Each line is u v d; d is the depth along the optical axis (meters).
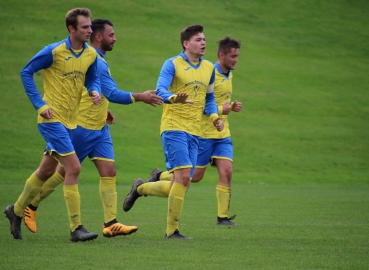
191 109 26.66
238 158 88.88
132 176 75.88
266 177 80.50
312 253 22.62
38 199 26.42
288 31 151.88
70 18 24.14
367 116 113.00
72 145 24.39
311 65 135.88
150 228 30.20
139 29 139.88
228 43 34.44
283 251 23.00
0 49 118.25
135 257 21.11
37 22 131.88
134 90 109.25
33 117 94.88
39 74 107.69
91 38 28.27
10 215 25.20
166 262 20.30
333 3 169.62
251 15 157.12
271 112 110.69
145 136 95.06
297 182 79.12
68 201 24.16
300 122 107.69
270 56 137.75
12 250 22.22
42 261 20.12
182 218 35.91
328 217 37.09
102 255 21.41
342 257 21.84
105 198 26.77
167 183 28.08
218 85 34.56
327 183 79.44
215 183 74.25
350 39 151.50
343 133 104.06
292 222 34.09
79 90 24.77
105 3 148.75
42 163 24.72
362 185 74.94
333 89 124.44
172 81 26.73
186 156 26.16
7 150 81.25
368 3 170.12
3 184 61.41
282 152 93.38
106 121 28.00
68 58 24.22
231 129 101.19
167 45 133.38
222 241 25.50
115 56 124.69
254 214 38.88
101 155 27.30
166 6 154.12
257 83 123.25
